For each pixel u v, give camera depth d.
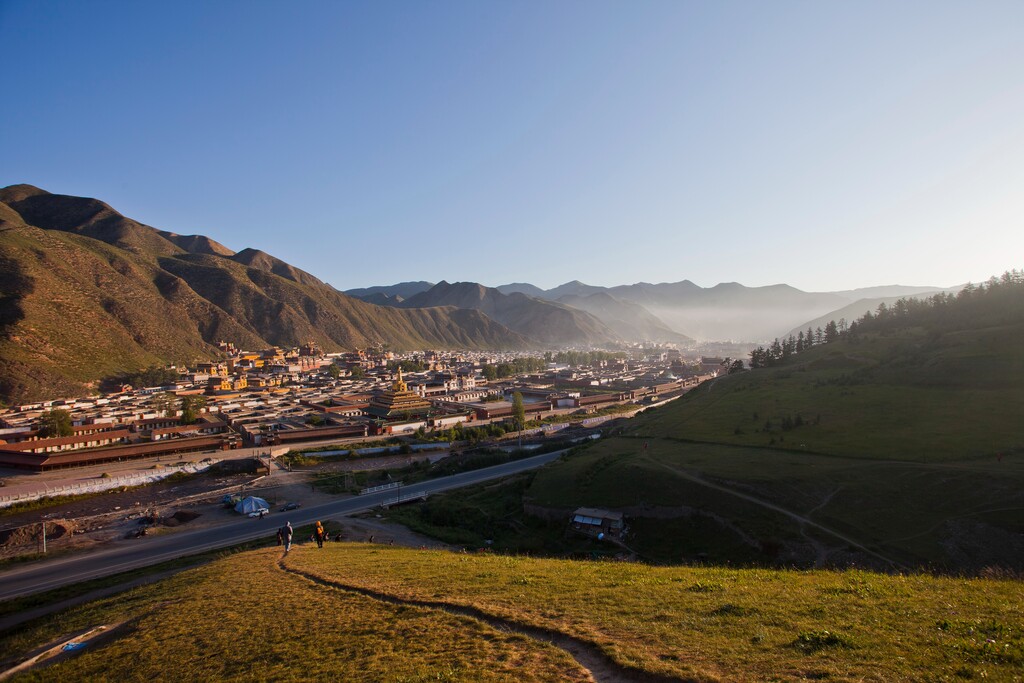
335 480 132.38
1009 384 121.00
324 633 24.02
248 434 182.62
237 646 24.22
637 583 27.61
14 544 89.31
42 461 137.25
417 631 22.44
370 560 41.78
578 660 18.47
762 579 28.05
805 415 125.50
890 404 122.25
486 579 30.28
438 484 124.38
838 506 74.12
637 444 122.12
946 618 19.33
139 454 151.50
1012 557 59.59
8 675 27.44
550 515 89.50
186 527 98.44
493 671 17.88
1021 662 15.28
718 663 17.19
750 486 81.81
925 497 72.25
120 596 47.03
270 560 46.09
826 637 18.12
